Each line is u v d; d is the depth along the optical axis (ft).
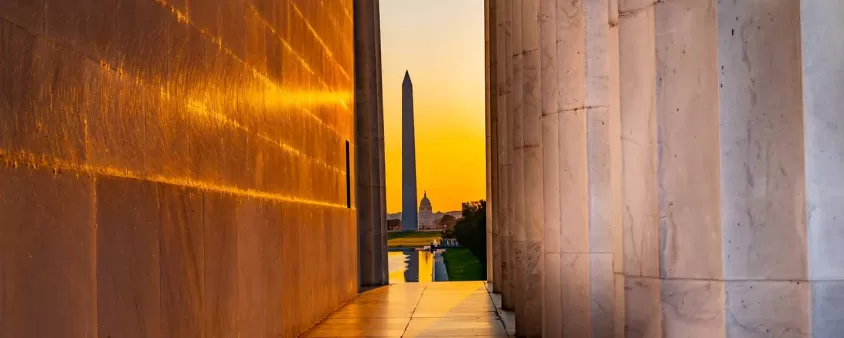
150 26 22.24
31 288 15.96
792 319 15.16
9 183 15.26
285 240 37.58
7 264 15.16
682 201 16.39
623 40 17.84
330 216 50.37
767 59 15.37
